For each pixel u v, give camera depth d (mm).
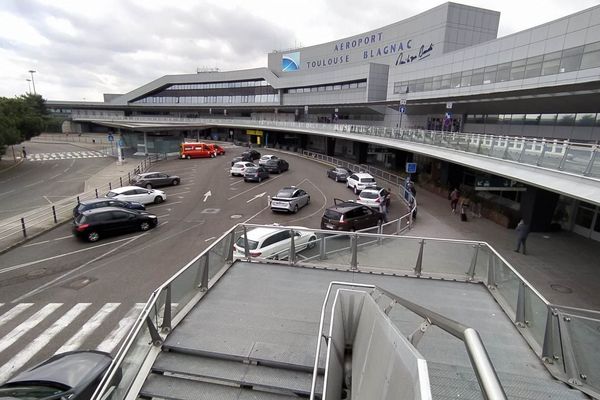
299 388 4285
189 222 21281
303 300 6590
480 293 7188
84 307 11156
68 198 27500
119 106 101438
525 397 4105
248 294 6773
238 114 95500
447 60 37469
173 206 25312
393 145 30344
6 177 36938
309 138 70062
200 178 36406
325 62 71688
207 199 27625
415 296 6996
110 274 13656
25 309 11031
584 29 22797
